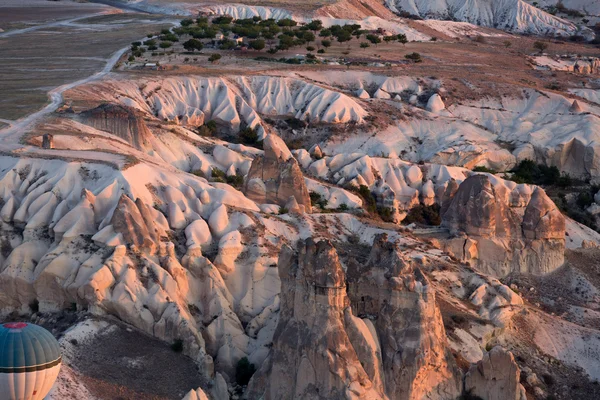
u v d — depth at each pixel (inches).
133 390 4190.5
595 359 5300.2
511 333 5315.0
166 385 4254.4
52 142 5905.5
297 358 4025.6
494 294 5467.5
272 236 5344.5
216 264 5007.4
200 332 4601.4
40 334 3909.9
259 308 4916.3
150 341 4490.7
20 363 3816.4
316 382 3993.6
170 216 5221.5
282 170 6186.0
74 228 4889.3
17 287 4817.9
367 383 4015.8
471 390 4320.9
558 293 6210.6
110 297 4601.4
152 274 4719.5
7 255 4995.1
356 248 5634.8
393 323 4227.4
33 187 5275.6
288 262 4124.0
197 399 3914.9
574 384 5118.1
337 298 4033.0
